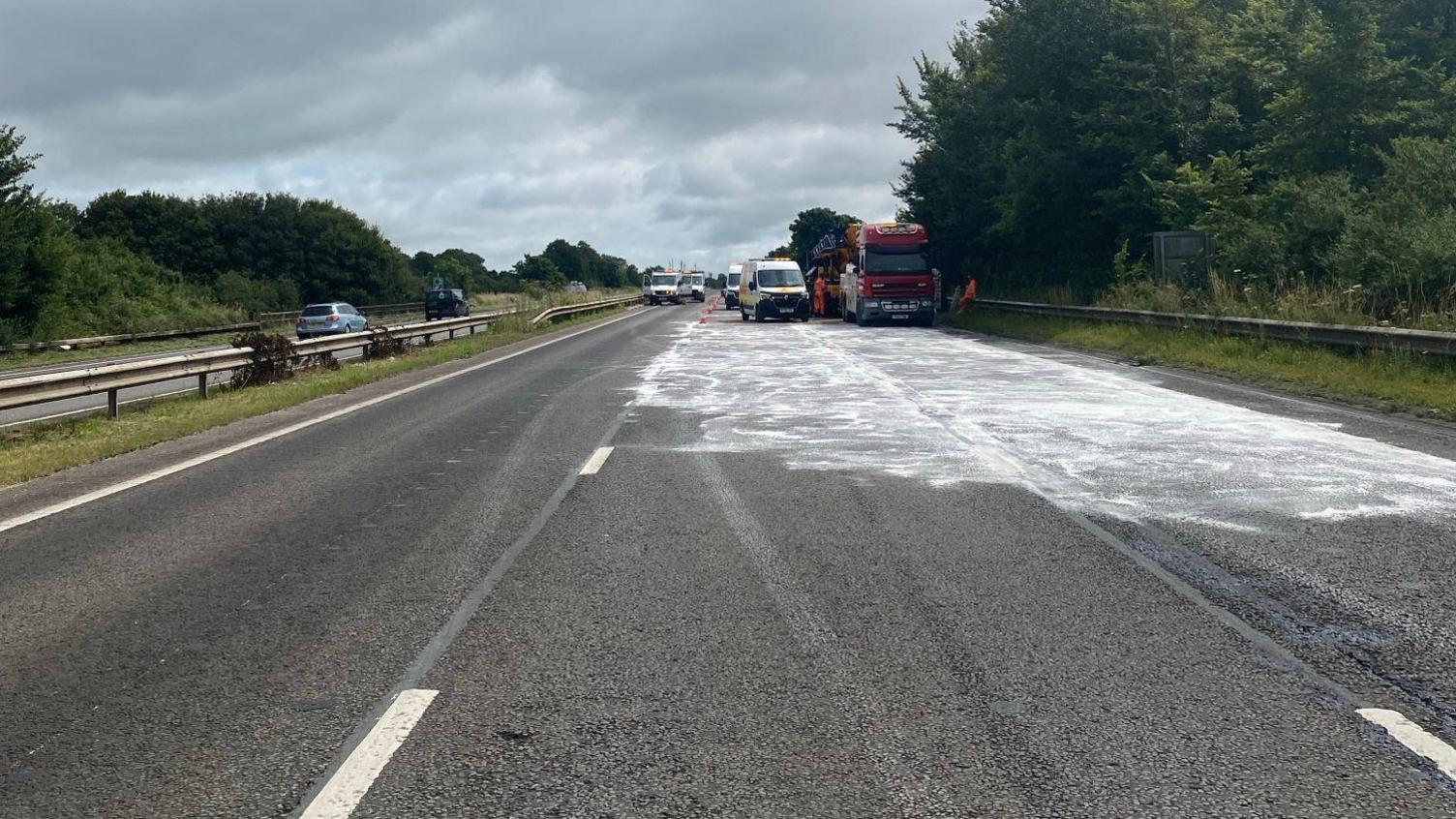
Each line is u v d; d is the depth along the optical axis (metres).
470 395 19.25
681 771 4.24
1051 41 42.19
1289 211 29.36
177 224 83.81
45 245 46.38
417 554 7.77
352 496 10.07
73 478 11.41
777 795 4.03
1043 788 4.06
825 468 11.10
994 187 47.97
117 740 4.60
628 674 5.30
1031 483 10.13
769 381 20.31
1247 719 4.68
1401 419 14.25
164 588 6.98
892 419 14.75
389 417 16.25
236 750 4.48
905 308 42.00
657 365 24.73
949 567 7.22
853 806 3.93
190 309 61.94
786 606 6.39
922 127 54.19
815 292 55.66
